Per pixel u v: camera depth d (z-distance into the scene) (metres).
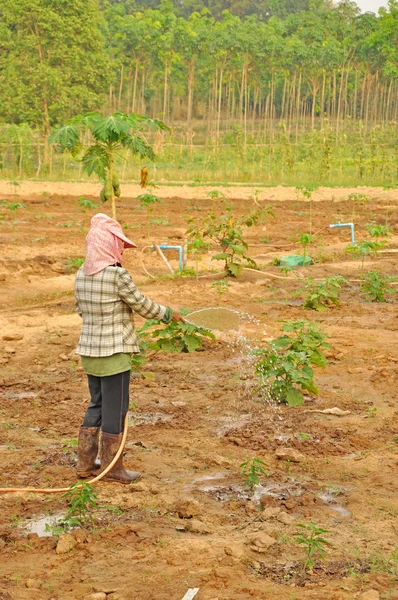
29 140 42.59
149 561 4.73
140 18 96.69
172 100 114.06
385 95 100.94
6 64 60.47
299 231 20.88
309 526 5.17
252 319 11.24
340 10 98.25
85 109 60.41
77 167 41.84
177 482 6.00
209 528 5.18
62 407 7.76
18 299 12.59
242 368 9.02
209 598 4.31
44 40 59.31
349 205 27.53
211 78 92.81
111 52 86.75
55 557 4.80
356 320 11.45
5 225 20.70
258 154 47.69
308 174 40.16
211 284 13.24
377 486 5.95
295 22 103.81
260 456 6.49
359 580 4.54
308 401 7.95
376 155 42.75
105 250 5.83
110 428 5.91
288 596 4.34
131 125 10.74
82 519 5.29
